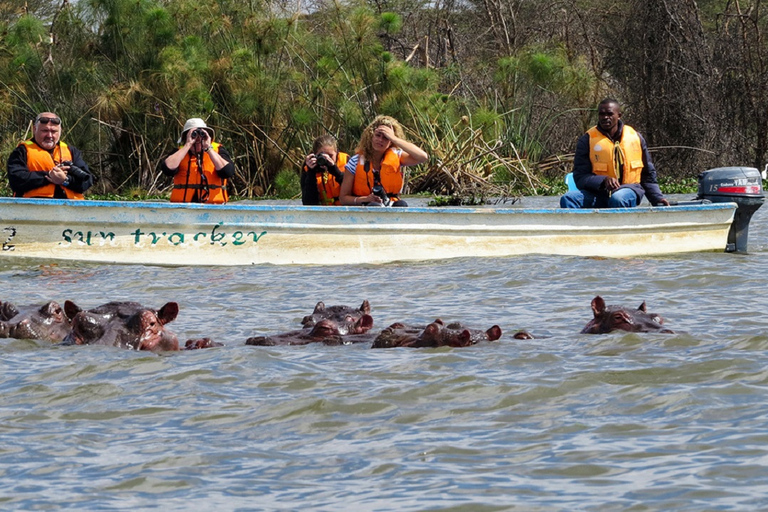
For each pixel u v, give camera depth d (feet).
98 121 195.00
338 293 76.33
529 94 209.05
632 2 242.99
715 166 231.50
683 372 43.68
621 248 103.30
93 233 95.71
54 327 55.11
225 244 96.94
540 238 102.37
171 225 96.27
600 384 42.09
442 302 70.54
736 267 86.53
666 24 233.14
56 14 210.59
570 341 52.24
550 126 231.71
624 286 75.92
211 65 200.95
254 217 96.84
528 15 281.95
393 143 102.99
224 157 106.63
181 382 44.01
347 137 201.87
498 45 271.28
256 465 32.71
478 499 28.68
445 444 34.45
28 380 44.93
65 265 94.43
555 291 74.59
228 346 53.31
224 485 30.68
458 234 100.22
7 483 31.09
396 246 99.04
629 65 243.40
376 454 33.53
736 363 44.83
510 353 48.98
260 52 202.49
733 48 237.25
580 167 107.65
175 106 195.52
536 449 33.50
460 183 189.06
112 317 53.93
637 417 37.04
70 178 100.01
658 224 104.01
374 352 50.57
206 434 36.42
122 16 196.34
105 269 92.12
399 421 37.63
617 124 107.55
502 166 195.83
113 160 207.51
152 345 52.13
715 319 59.47
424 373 45.01
